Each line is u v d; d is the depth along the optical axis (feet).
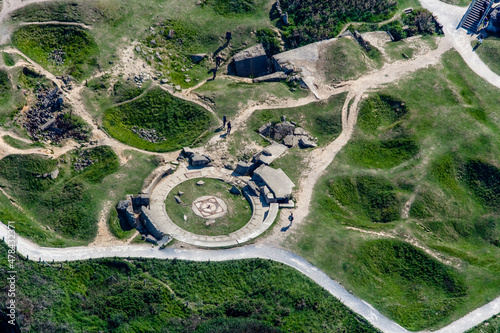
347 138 246.06
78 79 247.70
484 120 250.16
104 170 220.84
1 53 243.81
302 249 199.41
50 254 189.88
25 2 262.26
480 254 210.79
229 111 251.39
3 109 227.81
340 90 263.90
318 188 223.92
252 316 181.27
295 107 257.34
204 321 179.63
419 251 203.41
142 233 203.72
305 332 178.40
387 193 224.53
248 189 223.71
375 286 194.18
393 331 180.34
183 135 244.01
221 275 191.72
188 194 219.61
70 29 260.21
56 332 171.01
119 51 260.83
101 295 182.70
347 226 211.61
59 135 231.30
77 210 206.08
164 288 186.60
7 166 214.69
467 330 181.88
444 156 235.40
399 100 258.37
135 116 245.65
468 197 228.84
